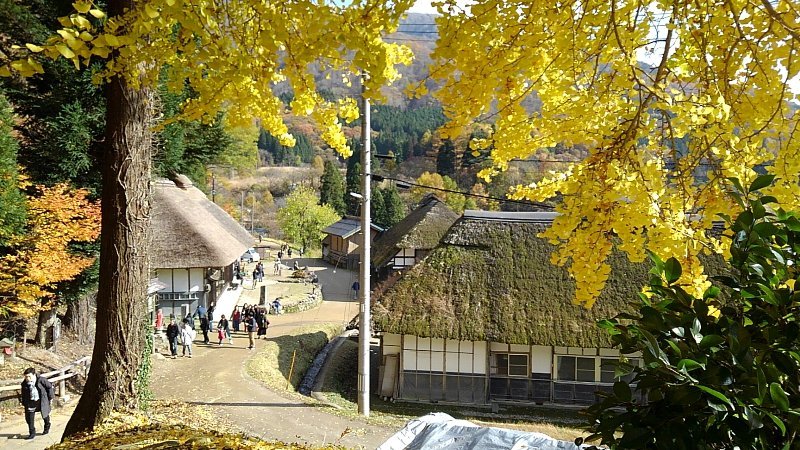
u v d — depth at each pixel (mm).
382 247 25531
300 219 43156
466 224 13047
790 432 1537
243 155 33906
